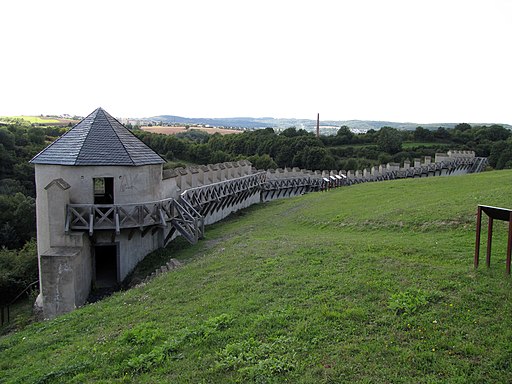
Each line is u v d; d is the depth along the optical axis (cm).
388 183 3306
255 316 880
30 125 8919
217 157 7550
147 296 1203
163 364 754
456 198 1972
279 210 3033
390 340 720
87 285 1853
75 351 909
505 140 9025
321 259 1223
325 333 766
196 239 2172
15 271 2377
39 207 1983
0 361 984
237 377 673
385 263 1112
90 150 1934
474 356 659
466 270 980
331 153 8550
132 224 1922
